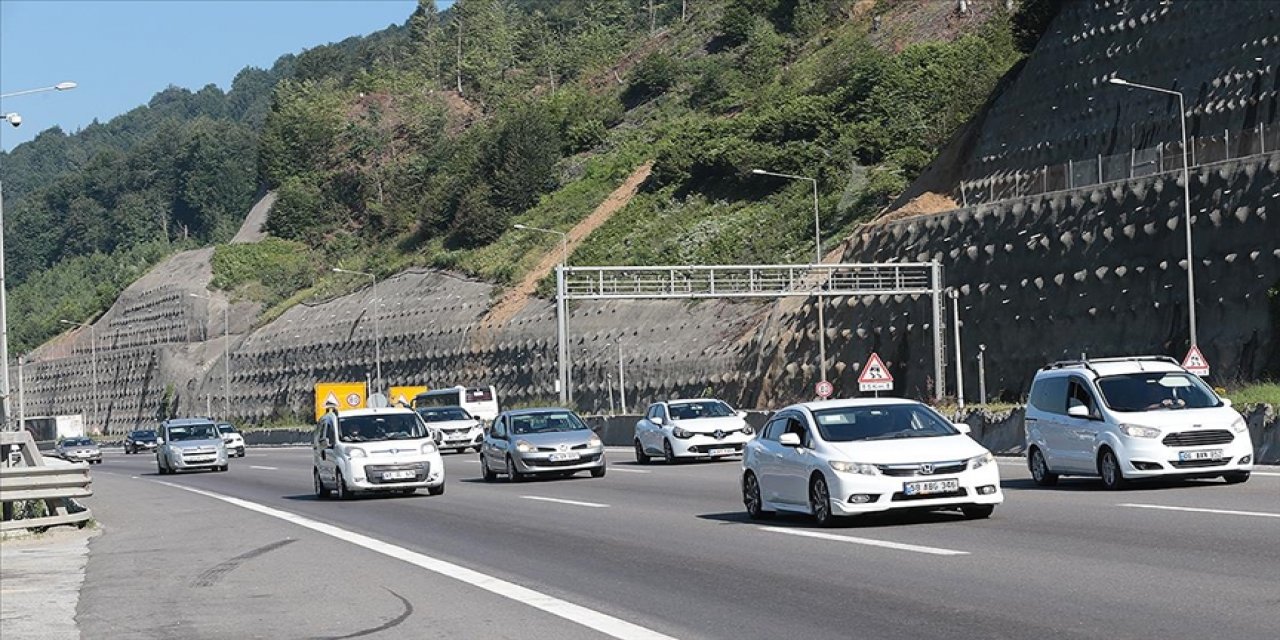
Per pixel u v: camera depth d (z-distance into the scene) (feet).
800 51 448.24
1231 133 198.59
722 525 63.67
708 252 311.47
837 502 57.06
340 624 40.16
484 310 346.13
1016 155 248.32
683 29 538.88
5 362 120.47
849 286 237.04
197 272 474.90
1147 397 72.43
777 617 37.47
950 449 57.57
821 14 463.42
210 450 158.51
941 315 210.79
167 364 444.96
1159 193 186.60
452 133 565.12
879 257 237.66
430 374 351.05
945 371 217.15
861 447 57.82
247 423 401.08
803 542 54.24
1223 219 175.32
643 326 295.07
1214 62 207.82
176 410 435.94
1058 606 36.29
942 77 347.77
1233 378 167.84
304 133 548.31
